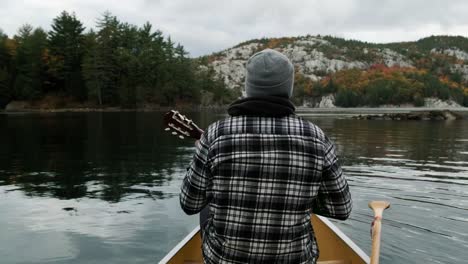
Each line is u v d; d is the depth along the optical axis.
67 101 64.25
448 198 6.25
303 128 1.60
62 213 5.54
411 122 27.84
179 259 2.81
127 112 50.34
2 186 7.25
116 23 73.81
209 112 53.44
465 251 4.18
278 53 1.70
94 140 15.15
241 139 1.57
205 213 2.53
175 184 7.32
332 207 1.71
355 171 8.48
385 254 4.10
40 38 66.19
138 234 4.71
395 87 134.62
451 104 133.50
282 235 1.58
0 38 70.94
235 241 1.60
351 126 23.42
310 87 151.00
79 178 7.95
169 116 2.23
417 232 4.74
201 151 1.65
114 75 65.56
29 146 13.21
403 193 6.56
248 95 1.71
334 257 3.27
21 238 4.60
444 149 12.24
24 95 62.09
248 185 1.56
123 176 8.12
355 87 144.12
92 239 4.55
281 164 1.55
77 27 68.31
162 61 71.19
